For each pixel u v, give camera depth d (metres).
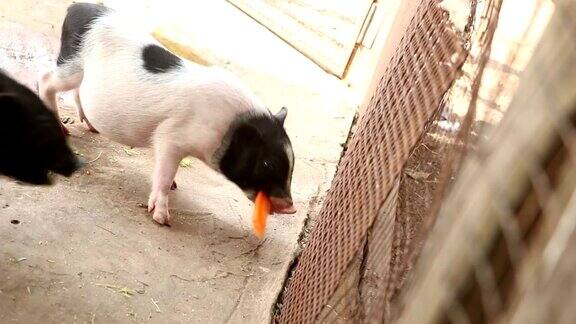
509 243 0.84
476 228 0.90
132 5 5.95
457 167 1.32
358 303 2.02
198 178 3.88
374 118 2.46
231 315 2.82
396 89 2.30
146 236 3.11
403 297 1.26
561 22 0.82
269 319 2.87
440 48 1.98
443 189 1.36
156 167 3.25
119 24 3.42
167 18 5.96
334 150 4.78
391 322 1.40
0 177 3.03
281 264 3.32
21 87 2.47
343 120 5.30
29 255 2.67
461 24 1.97
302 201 3.98
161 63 3.26
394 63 2.59
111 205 3.24
